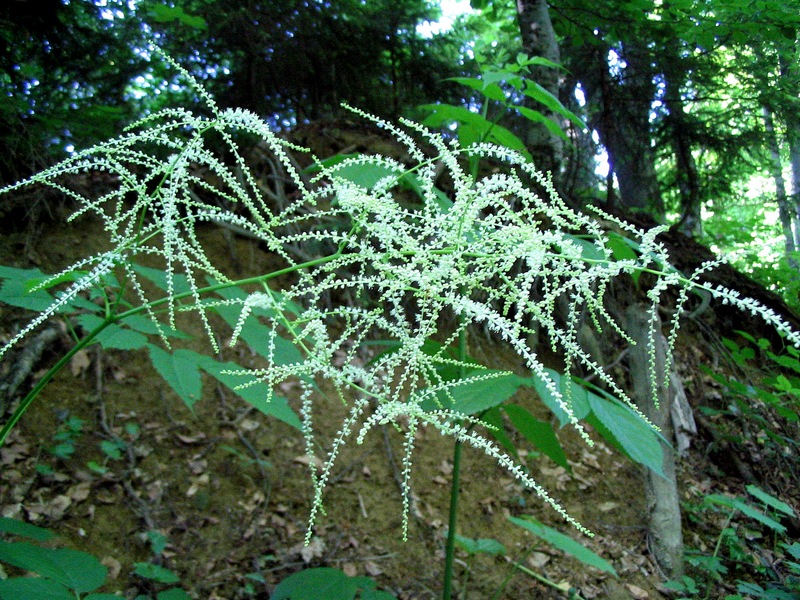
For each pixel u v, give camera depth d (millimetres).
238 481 3746
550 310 1473
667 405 4266
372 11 7238
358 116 7004
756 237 9680
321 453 4105
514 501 4309
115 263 1627
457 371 2305
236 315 1747
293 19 6918
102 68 6250
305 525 3662
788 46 7633
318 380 4555
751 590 3473
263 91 7453
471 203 1512
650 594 3873
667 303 6570
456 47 8234
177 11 4414
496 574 3756
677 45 7520
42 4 5238
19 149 4582
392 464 4211
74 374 3828
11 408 3461
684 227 9461
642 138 8352
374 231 1587
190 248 1629
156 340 4270
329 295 5043
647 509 4516
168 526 3357
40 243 4453
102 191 4957
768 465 5391
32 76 5508
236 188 1604
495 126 2270
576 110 8852
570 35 7855
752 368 6625
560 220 1523
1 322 3795
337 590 2107
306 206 5473
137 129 5316
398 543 3752
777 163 10594
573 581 3830
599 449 5023
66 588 1488
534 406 5172
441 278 1542
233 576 3244
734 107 8328
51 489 3250
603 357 5621
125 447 3605
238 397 4230
